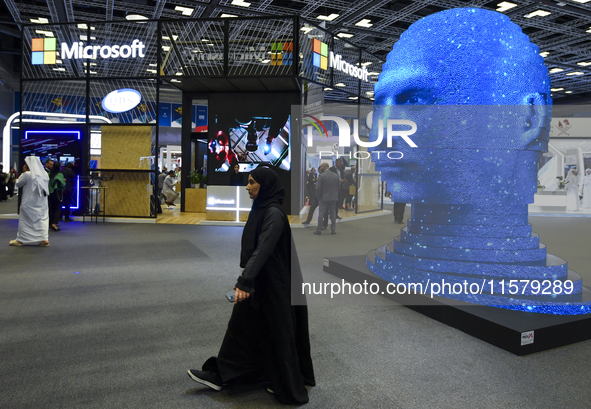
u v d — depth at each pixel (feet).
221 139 38.40
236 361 8.20
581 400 8.01
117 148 37.01
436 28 13.39
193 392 8.23
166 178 48.34
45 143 37.06
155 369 9.13
